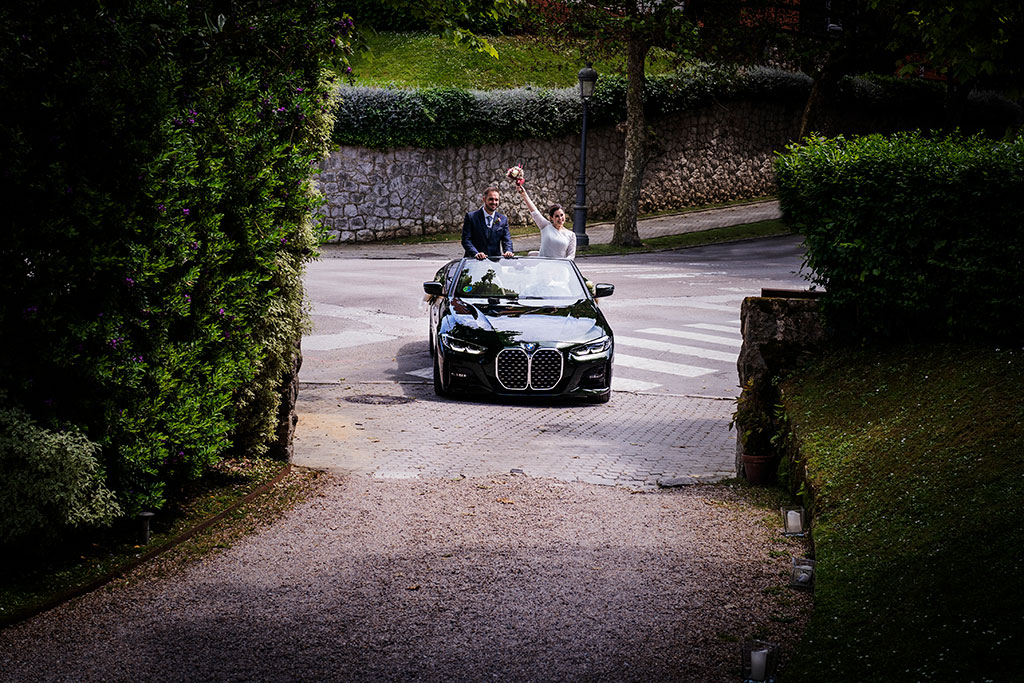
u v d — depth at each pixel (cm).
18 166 466
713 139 3928
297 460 809
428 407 1059
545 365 1084
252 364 664
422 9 1035
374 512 654
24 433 477
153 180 517
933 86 4350
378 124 3141
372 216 3181
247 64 668
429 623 465
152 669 415
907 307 744
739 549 574
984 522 452
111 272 512
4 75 477
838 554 488
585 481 770
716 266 2580
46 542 504
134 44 527
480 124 3309
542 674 410
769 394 800
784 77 4003
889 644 385
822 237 772
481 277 1220
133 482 551
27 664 419
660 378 1262
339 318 1642
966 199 705
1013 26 885
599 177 3662
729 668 411
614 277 2280
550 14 2988
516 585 514
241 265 646
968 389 634
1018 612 376
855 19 2930
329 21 689
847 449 627
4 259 473
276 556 562
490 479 752
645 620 466
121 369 521
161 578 525
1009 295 703
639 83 3012
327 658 427
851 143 773
